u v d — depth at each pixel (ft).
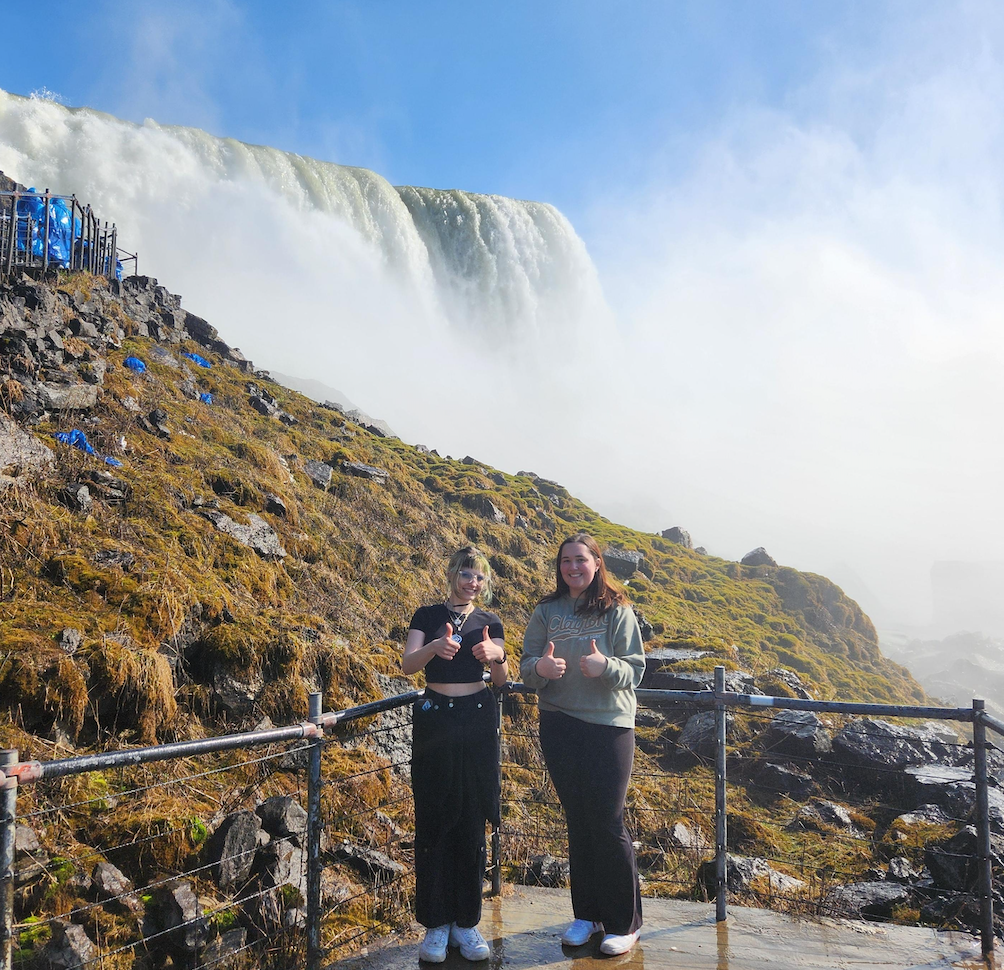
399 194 156.25
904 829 22.58
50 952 11.51
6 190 44.73
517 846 18.57
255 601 25.44
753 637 51.01
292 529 32.35
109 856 14.24
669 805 24.44
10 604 19.12
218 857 14.03
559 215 173.27
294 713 21.86
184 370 43.27
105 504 25.29
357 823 18.63
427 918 11.82
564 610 12.80
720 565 64.54
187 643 21.53
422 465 54.60
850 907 16.38
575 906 12.57
